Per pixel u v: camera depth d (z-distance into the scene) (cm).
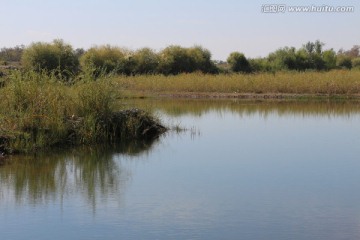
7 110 1520
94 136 1570
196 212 890
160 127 1836
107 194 1015
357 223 829
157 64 4962
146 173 1194
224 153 1434
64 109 1617
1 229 816
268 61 5822
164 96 3372
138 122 1706
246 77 3778
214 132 1845
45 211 906
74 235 786
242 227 814
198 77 3891
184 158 1368
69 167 1270
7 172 1213
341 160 1323
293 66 5650
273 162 1302
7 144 1415
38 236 784
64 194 1020
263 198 972
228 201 954
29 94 1550
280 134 1794
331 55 6022
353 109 2628
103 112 1647
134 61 4853
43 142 1460
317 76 3625
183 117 2302
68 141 1536
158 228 811
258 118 2277
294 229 803
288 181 1100
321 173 1174
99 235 784
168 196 991
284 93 3472
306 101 3069
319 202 945
